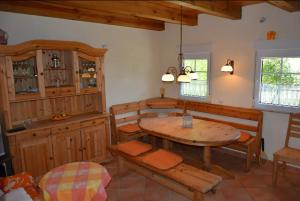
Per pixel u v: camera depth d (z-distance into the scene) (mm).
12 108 3180
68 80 3609
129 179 3258
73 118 3523
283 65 3410
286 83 3418
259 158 3562
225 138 2674
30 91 3111
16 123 3229
